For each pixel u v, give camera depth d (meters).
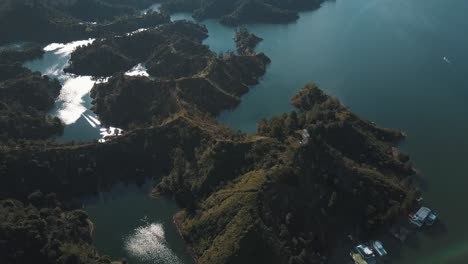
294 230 193.88
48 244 181.88
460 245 199.62
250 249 179.62
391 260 193.75
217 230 194.25
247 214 188.50
